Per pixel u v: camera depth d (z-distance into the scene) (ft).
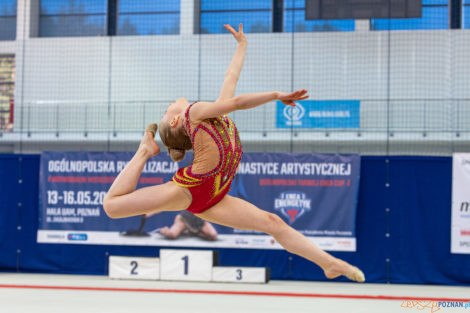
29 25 46.47
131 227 34.27
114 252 34.81
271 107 41.60
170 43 44.80
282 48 43.57
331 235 32.68
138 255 34.60
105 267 34.83
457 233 32.07
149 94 44.70
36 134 43.78
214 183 11.07
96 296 26.21
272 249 33.65
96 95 45.09
